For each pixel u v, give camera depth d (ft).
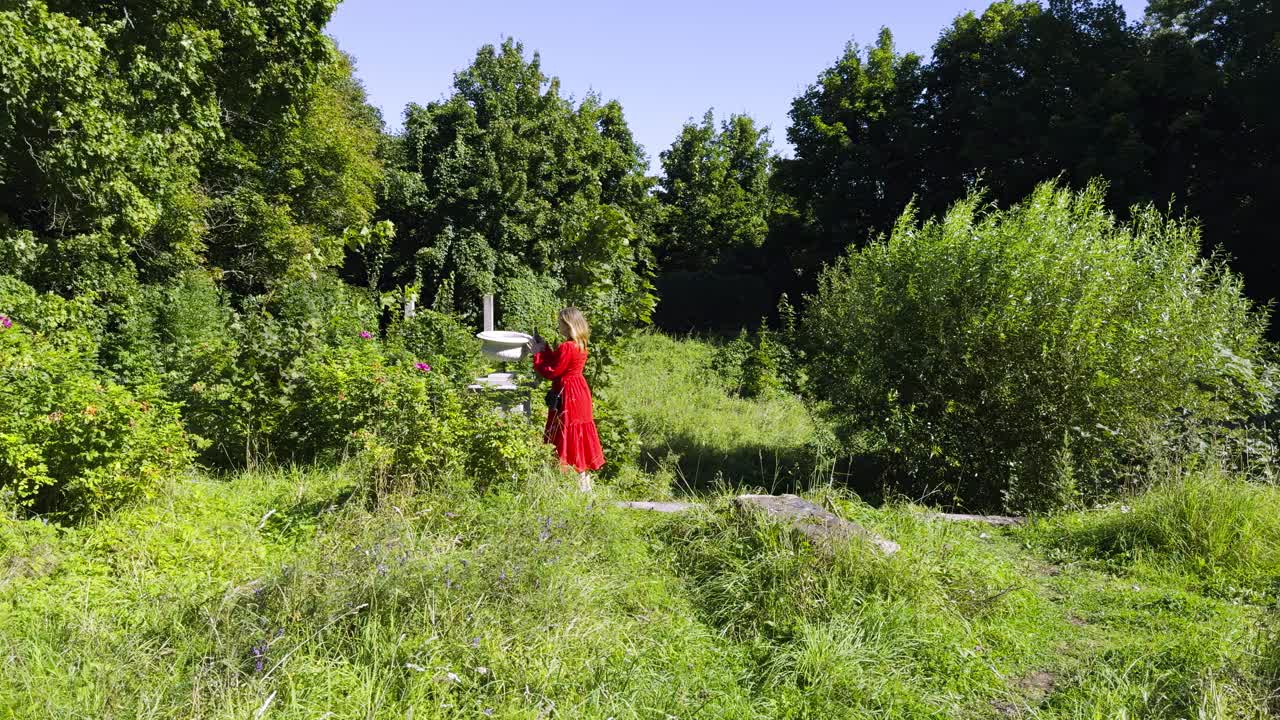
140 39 47.21
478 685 10.62
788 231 112.27
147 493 17.07
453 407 19.12
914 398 27.48
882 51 100.42
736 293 118.52
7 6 37.22
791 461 33.42
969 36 91.35
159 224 51.90
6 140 42.88
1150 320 24.26
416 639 11.14
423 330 39.70
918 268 27.73
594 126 112.47
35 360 18.34
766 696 11.18
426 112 97.66
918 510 20.10
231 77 55.01
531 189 97.55
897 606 13.25
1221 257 68.95
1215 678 11.14
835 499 18.58
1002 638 13.15
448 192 91.81
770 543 14.65
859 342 30.04
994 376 25.25
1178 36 78.95
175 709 9.42
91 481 16.16
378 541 13.60
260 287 72.64
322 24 57.67
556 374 20.68
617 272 27.14
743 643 12.62
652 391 48.91
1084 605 14.92
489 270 90.53
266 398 23.49
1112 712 10.71
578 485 18.72
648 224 115.75
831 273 46.85
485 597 12.13
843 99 99.86
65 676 10.14
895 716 10.81
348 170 79.51
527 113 100.83
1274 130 68.33
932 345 26.71
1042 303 24.85
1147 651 12.64
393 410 19.86
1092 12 82.28
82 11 44.96
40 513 16.48
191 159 53.36
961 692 11.55
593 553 14.73
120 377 30.07
